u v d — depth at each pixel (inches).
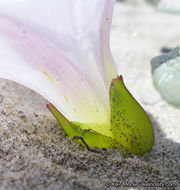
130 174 2.0
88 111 2.0
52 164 1.9
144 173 2.0
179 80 2.9
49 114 2.5
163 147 2.4
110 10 1.8
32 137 2.1
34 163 1.9
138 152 2.1
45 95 2.0
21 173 1.8
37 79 1.8
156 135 2.7
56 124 2.4
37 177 1.8
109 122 2.0
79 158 2.0
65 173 1.9
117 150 2.1
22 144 2.1
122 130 2.0
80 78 1.8
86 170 2.0
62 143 2.1
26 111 2.5
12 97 2.8
